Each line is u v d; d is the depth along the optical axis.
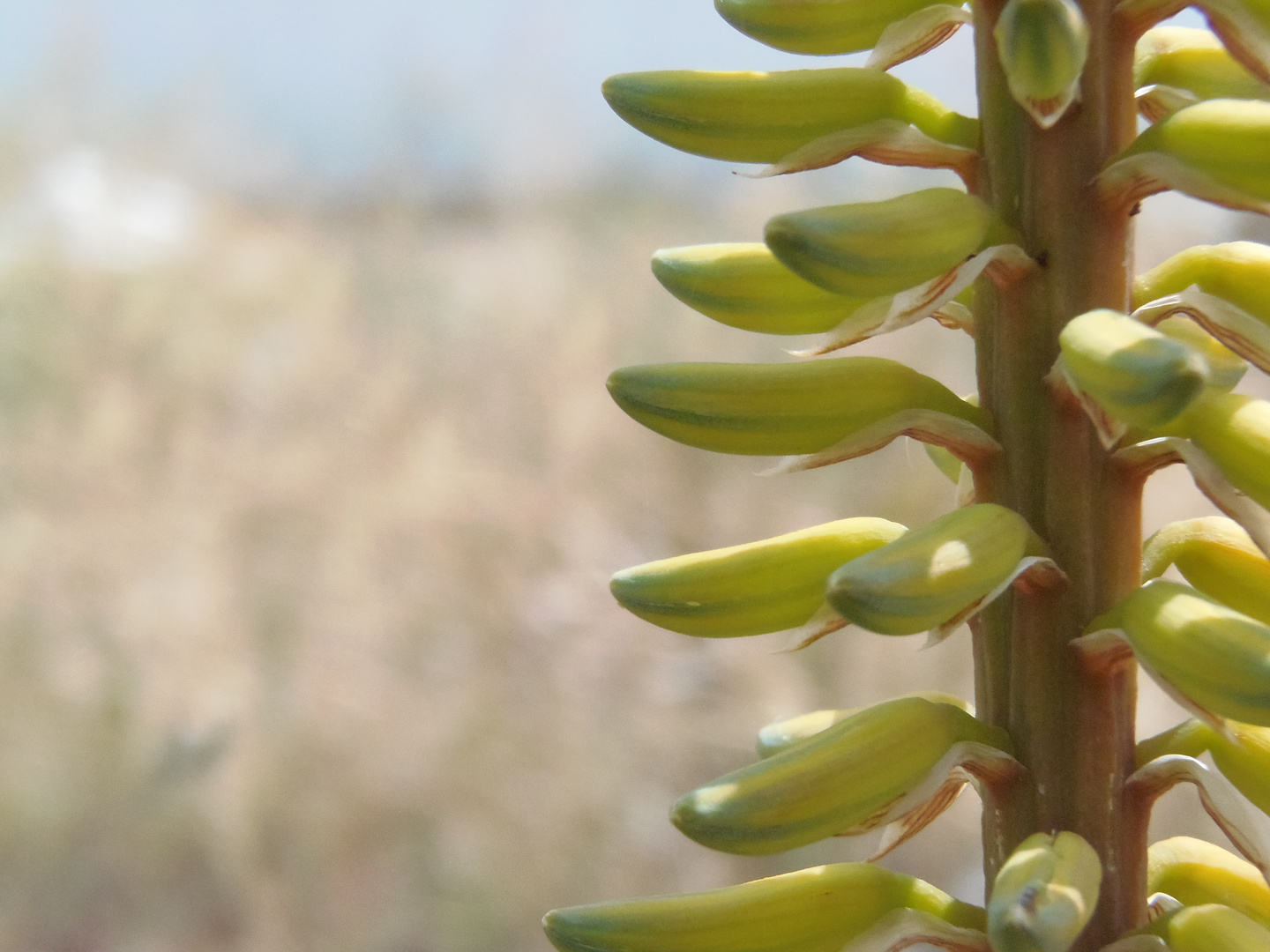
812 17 0.31
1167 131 0.30
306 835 0.76
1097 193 0.31
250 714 0.77
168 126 1.10
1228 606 0.31
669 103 0.31
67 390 0.92
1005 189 0.31
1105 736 0.31
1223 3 0.30
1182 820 0.75
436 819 0.77
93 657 0.77
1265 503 0.30
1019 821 0.31
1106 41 0.31
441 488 0.89
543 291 1.05
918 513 0.91
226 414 0.95
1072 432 0.31
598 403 0.97
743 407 0.31
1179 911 0.31
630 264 1.08
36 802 0.73
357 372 0.97
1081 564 0.31
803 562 0.31
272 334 1.01
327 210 1.14
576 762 0.79
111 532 0.84
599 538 0.89
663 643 0.83
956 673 0.82
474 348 1.01
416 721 0.79
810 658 0.83
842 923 0.31
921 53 0.32
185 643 0.79
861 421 0.31
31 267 0.98
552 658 0.82
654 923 0.31
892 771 0.30
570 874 0.76
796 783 0.30
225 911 0.74
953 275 0.31
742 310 0.32
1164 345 0.29
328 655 0.80
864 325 0.31
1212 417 0.30
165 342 0.97
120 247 1.03
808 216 0.30
